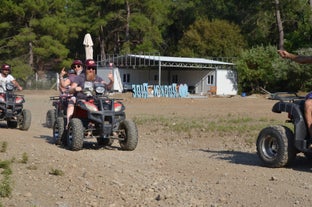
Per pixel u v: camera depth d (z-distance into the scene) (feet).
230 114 82.38
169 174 33.35
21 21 198.29
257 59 174.81
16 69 192.13
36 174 31.14
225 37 222.07
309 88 166.09
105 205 25.72
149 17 233.76
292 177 32.27
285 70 165.27
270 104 113.09
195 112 89.30
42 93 174.91
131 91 177.68
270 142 35.83
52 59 219.20
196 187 29.73
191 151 43.93
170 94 157.79
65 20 213.87
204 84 186.09
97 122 42.22
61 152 39.88
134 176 32.14
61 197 26.73
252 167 35.81
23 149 39.91
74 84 43.34
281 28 200.54
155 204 26.08
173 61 164.76
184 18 267.59
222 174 33.37
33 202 25.40
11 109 57.41
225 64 181.06
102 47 235.20
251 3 221.46
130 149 42.83
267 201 26.58
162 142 50.14
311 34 187.83
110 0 219.00
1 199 25.66
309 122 33.94
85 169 33.17
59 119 45.01
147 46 224.94
